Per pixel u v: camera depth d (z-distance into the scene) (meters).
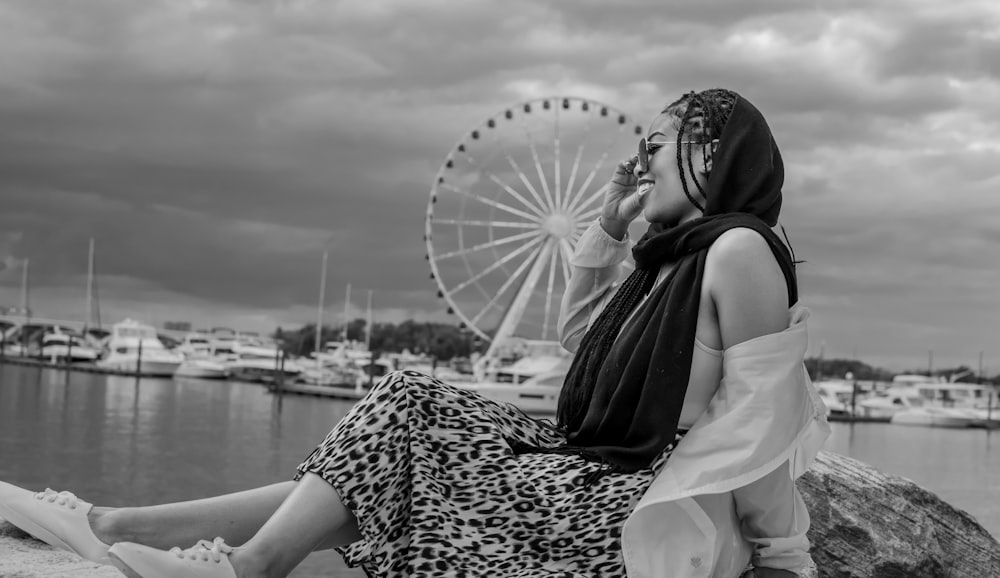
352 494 2.48
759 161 2.65
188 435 41.72
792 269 2.63
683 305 2.56
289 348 160.12
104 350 110.81
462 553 2.49
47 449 33.84
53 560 2.79
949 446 63.53
